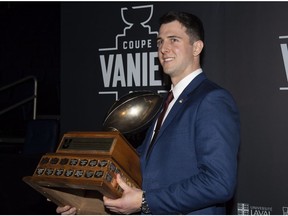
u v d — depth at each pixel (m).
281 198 2.31
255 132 2.38
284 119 2.31
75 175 1.37
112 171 1.37
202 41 1.61
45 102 6.19
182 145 1.47
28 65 6.85
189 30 1.57
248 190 2.40
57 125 3.72
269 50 2.35
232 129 1.42
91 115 2.96
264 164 2.36
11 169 3.15
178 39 1.56
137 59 2.78
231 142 1.40
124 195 1.38
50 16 6.77
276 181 2.33
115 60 2.87
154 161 1.51
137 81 2.79
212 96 1.46
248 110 2.40
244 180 2.41
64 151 1.49
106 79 2.90
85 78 2.98
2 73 6.92
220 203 1.48
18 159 3.14
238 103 2.43
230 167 1.37
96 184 1.32
